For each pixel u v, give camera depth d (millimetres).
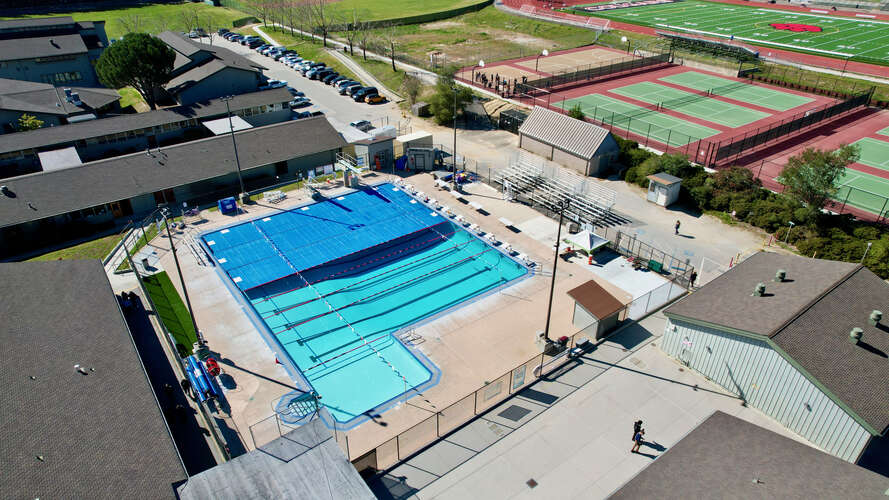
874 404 23688
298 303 38344
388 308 37906
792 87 83062
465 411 28656
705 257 41656
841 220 43750
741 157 58094
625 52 104375
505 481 24797
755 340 26859
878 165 56750
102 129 59438
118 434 23297
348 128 61625
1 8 139750
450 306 37844
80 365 26781
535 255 42438
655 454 26016
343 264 42656
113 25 125750
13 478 20375
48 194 44875
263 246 44250
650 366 31547
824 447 25578
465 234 46281
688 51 96375
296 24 123062
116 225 47188
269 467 22781
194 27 122562
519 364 31891
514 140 63781
